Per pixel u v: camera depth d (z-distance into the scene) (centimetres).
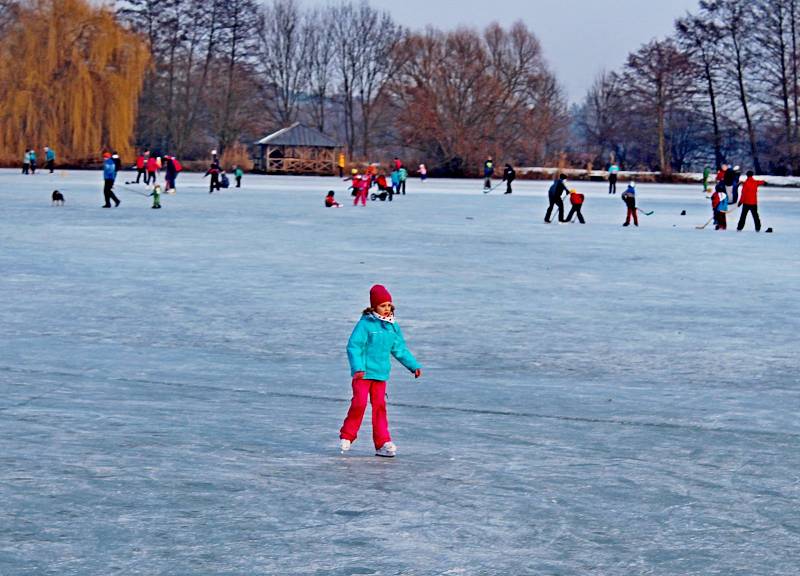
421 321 1986
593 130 17050
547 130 14288
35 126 10162
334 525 779
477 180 12144
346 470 952
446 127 13250
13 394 1284
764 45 13900
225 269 2764
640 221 5278
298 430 1130
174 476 906
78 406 1222
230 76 14738
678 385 1442
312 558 704
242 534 752
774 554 733
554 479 935
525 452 1047
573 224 4934
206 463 960
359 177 6281
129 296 2231
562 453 1045
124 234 3803
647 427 1180
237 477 911
